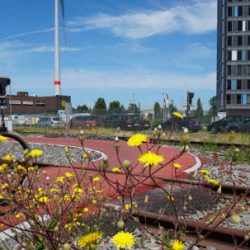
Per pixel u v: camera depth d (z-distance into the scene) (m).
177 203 5.27
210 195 5.61
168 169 8.07
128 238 1.82
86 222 3.02
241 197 2.86
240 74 99.50
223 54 103.50
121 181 5.86
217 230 3.74
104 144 16.23
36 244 2.36
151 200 5.39
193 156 11.55
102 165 2.26
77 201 3.10
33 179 2.86
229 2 100.12
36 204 2.70
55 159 11.26
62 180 3.60
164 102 26.52
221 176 8.34
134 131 25.66
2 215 3.07
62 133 27.02
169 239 2.15
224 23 102.81
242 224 4.66
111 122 32.09
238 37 99.62
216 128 30.12
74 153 12.65
